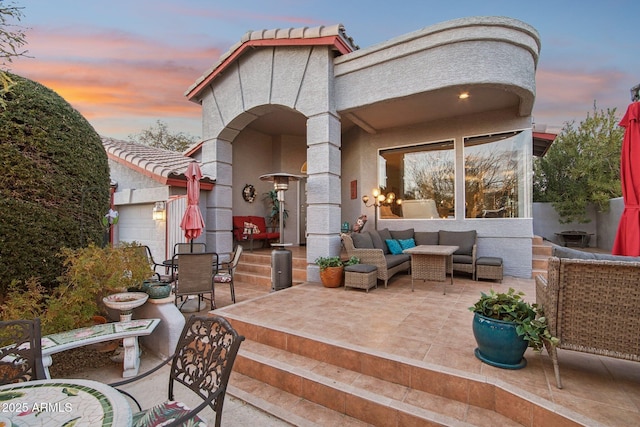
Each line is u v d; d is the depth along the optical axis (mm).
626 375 2396
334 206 5867
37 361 1979
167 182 6402
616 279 2123
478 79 4691
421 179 7293
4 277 3357
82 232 4004
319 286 5547
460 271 6215
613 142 9469
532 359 2678
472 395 2320
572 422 1853
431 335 3191
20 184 3428
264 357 3146
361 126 7234
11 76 3543
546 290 2498
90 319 3648
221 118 7223
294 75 6055
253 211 8992
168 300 3816
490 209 6551
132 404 2748
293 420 2447
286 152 9508
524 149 6160
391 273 5633
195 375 1884
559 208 9961
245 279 6777
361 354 2801
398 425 2266
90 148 4156
